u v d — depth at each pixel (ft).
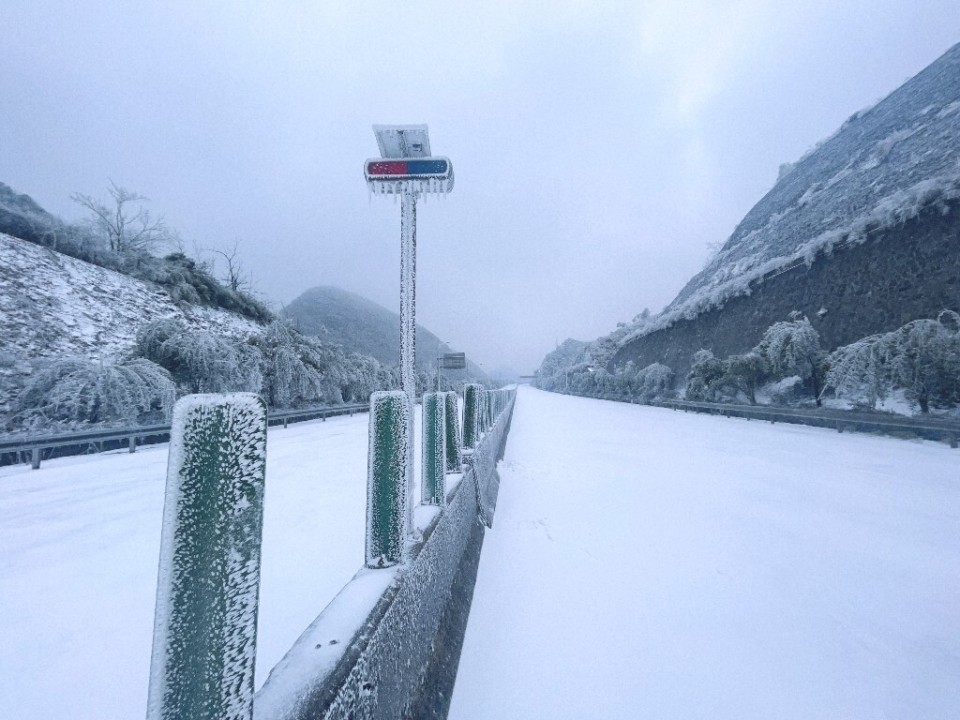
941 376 41.91
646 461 31.65
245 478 3.08
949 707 7.93
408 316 8.95
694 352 107.86
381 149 9.12
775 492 22.71
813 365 57.16
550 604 11.30
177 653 2.62
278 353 67.97
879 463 30.73
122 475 27.27
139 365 43.93
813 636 10.04
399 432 6.95
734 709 7.77
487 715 7.46
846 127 143.84
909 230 60.90
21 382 40.37
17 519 18.10
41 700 7.34
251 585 3.07
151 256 78.43
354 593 5.78
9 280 50.03
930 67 118.01
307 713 3.49
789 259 82.79
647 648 9.50
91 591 11.51
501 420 41.65
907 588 12.37
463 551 12.20
